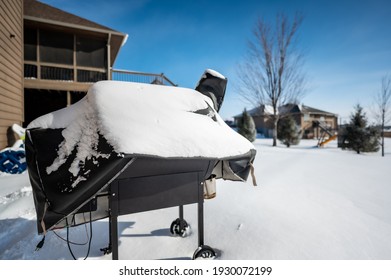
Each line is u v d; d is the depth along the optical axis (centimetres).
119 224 265
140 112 160
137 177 155
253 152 182
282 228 237
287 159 809
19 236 241
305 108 3177
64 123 174
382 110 1284
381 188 399
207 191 215
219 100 248
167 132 153
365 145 1238
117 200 151
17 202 330
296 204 312
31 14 905
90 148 144
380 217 265
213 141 165
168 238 233
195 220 271
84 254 207
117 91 171
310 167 635
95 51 1067
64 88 973
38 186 149
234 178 226
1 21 629
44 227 143
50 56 983
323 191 379
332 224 245
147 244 221
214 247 210
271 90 1669
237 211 288
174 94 193
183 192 173
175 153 142
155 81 1130
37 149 159
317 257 185
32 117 1162
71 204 136
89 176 130
